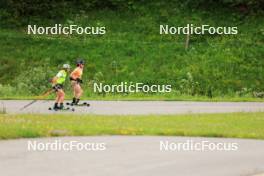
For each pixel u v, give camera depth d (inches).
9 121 2052.2
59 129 1888.5
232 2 5378.9
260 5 5388.8
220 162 1443.2
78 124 2055.9
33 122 2053.4
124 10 5280.5
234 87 4274.1
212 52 4694.9
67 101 3181.6
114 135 1870.1
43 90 3853.3
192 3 5388.8
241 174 1301.7
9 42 4746.6
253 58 4645.7
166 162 1416.1
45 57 4564.5
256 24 5162.4
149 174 1266.0
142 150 1582.2
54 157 1434.5
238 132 1989.4
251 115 2578.7
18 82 4114.2
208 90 4195.4
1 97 3378.4
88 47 4722.0
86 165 1338.6
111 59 4564.5
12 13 5162.4
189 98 3663.9
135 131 1921.8
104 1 5344.5
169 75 4367.6
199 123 2218.3
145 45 4773.6
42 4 5251.0
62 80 2691.9
